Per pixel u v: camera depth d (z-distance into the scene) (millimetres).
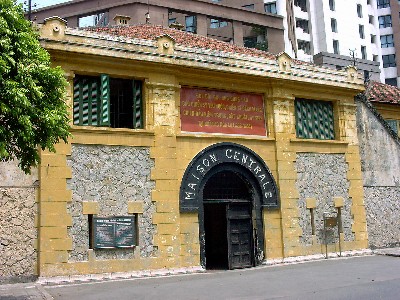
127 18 27859
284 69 19094
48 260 14086
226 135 17703
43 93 10094
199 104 17531
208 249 21984
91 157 15227
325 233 19078
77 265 14414
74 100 15477
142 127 16391
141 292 12156
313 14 57844
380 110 24906
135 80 16531
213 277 14859
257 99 18812
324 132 20312
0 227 13820
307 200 18938
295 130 19359
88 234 14797
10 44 9844
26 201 14242
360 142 21297
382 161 21766
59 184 14609
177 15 45156
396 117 25453
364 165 21156
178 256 15945
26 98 9414
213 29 45906
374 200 21094
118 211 15320
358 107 21625
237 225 17766
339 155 20234
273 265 17422
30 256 14023
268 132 18703
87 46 15367
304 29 57656
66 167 14781
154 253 15617
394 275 13883
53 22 15031
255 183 18062
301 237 18500
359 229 20016
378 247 20766
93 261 14664
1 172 14102
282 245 18016
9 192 14086
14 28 9930
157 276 15297
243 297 11078
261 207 17984
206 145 17266
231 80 18016
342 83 20562
